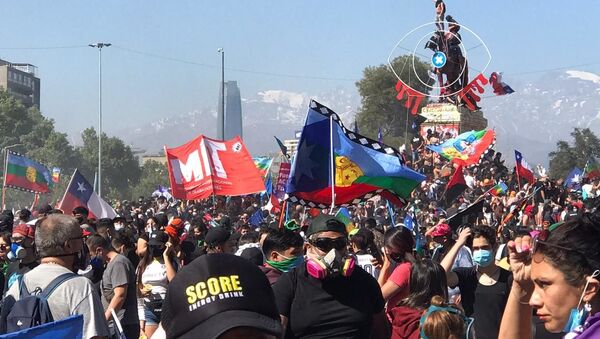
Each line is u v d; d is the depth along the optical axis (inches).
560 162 2765.7
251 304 109.9
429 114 1860.2
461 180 824.3
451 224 399.9
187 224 789.2
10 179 968.3
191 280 110.9
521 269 155.6
